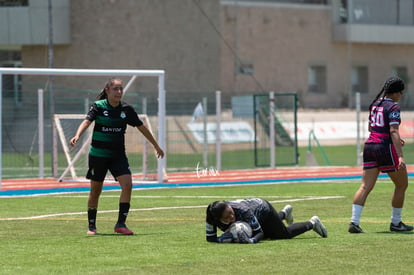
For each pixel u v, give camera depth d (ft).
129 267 71.67
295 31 422.00
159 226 102.83
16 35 332.19
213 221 84.99
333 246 82.38
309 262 73.41
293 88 420.36
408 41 459.32
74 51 341.62
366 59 450.30
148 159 202.69
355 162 256.11
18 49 340.80
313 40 428.56
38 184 179.42
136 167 200.95
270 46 411.95
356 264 72.49
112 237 91.66
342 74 440.45
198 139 251.39
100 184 94.73
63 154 216.95
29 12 332.19
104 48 347.15
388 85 93.81
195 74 370.12
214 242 85.46
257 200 86.43
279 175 203.82
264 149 250.98
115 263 73.77
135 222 107.55
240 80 398.62
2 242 88.38
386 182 171.32
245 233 83.76
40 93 196.95
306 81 426.10
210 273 68.69
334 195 145.18
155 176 190.60
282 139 262.06
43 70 161.07
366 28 440.04
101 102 94.17
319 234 89.04
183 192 155.84
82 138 193.26
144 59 356.59
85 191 160.56
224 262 73.61
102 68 346.74
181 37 366.02
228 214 83.71
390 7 454.81
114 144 94.02
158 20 359.66
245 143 251.19
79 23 342.03
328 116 354.33
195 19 370.32
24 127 242.37
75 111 274.57
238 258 75.51
